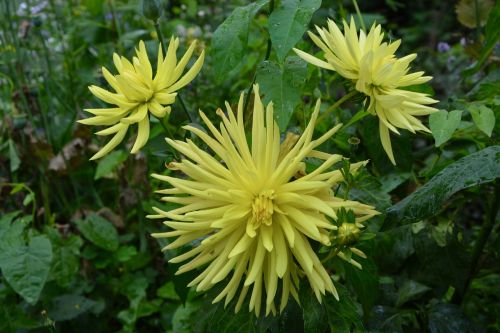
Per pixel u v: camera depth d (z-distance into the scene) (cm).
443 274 56
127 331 70
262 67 44
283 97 42
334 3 127
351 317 40
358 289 47
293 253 37
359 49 40
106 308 74
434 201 42
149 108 41
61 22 103
